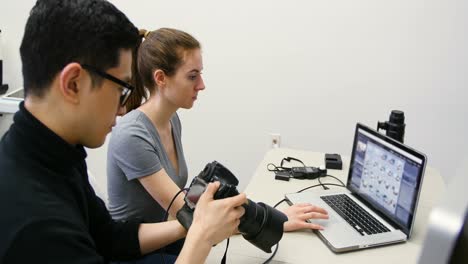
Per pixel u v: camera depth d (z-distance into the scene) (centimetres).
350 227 119
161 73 137
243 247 112
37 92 74
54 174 77
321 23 226
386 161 125
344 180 159
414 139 236
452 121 228
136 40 83
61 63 72
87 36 73
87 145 83
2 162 72
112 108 80
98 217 107
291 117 246
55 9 72
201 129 259
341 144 245
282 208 134
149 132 137
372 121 237
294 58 235
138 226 113
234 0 231
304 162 179
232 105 251
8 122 247
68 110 75
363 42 225
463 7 209
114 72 77
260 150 256
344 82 234
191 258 84
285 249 111
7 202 67
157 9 242
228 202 88
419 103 229
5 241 65
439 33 216
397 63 225
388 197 124
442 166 237
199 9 237
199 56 141
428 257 35
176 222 113
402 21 218
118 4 244
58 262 68
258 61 239
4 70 262
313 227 118
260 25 233
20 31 254
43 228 67
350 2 220
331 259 106
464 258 37
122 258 110
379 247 112
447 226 35
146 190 137
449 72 221
